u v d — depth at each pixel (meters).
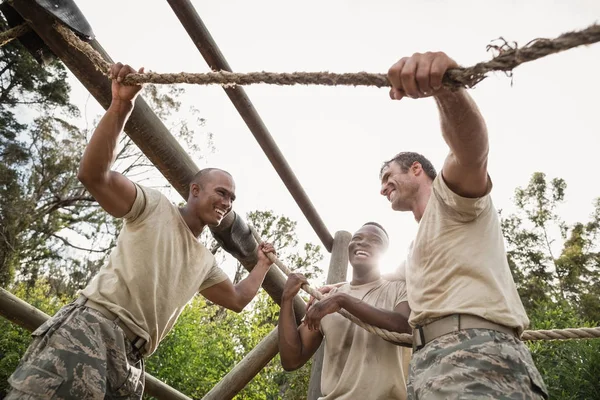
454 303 1.92
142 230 2.59
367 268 3.29
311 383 4.56
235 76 1.74
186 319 12.09
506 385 1.73
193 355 11.70
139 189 2.61
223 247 4.09
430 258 2.06
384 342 2.91
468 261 1.95
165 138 3.46
